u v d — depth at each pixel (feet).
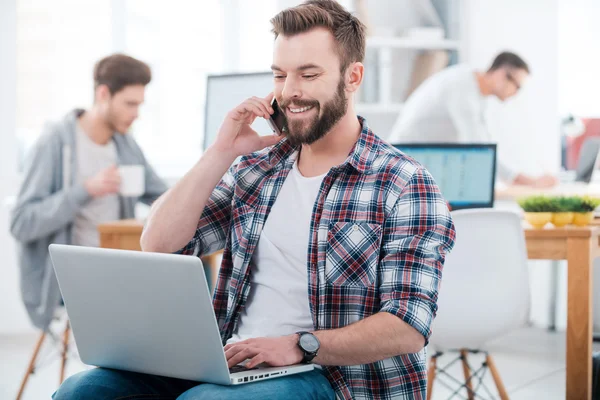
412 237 5.66
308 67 5.92
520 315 9.18
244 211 6.44
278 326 5.98
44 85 17.56
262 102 6.40
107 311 5.52
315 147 6.24
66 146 12.17
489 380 12.54
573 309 9.32
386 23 17.44
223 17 18.20
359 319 5.75
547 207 9.75
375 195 5.88
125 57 12.31
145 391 5.82
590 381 9.24
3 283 16.84
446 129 16.34
